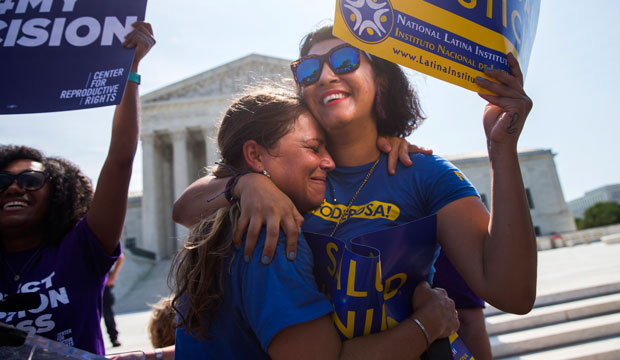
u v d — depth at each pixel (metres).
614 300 5.88
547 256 18.89
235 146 1.61
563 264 13.19
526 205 1.42
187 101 38.28
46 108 1.65
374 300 1.29
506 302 1.42
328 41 1.75
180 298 1.52
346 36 1.31
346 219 1.63
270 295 1.18
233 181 1.54
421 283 1.58
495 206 1.44
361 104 1.65
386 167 1.74
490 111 1.55
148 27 1.76
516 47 1.60
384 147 1.75
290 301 1.17
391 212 1.61
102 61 1.71
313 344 1.16
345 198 1.71
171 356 2.31
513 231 1.38
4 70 1.69
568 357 4.65
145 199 37.62
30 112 1.64
